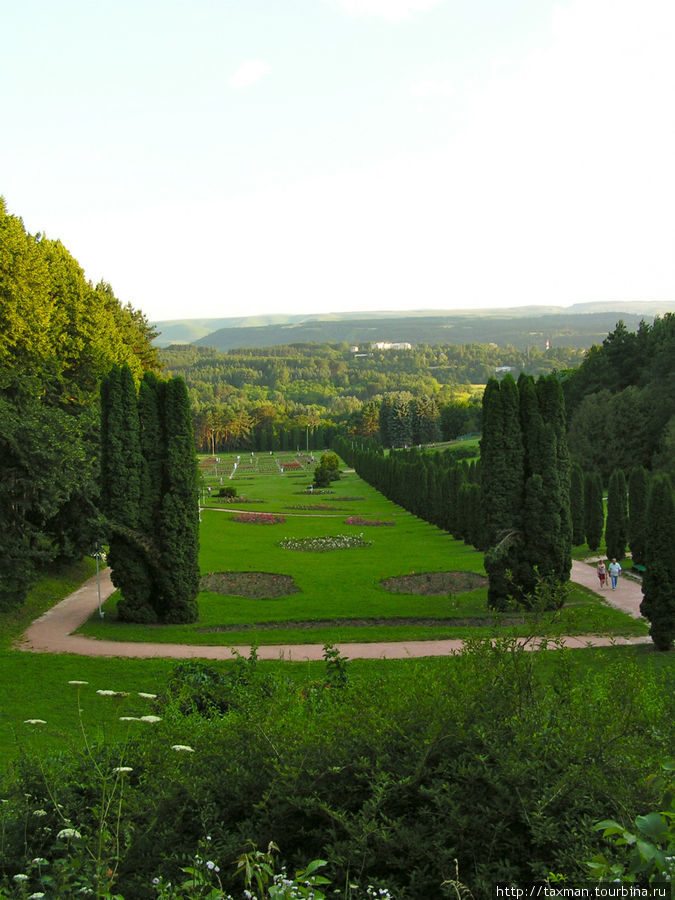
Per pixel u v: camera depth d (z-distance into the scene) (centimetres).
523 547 2883
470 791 588
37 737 1393
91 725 1521
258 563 4000
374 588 3334
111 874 518
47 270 3997
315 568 3847
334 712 733
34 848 612
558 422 2964
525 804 553
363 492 8544
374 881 533
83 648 2391
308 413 19738
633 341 8381
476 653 726
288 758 632
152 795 622
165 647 2406
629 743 621
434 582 3462
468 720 643
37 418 2906
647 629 2573
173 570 2733
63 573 3675
